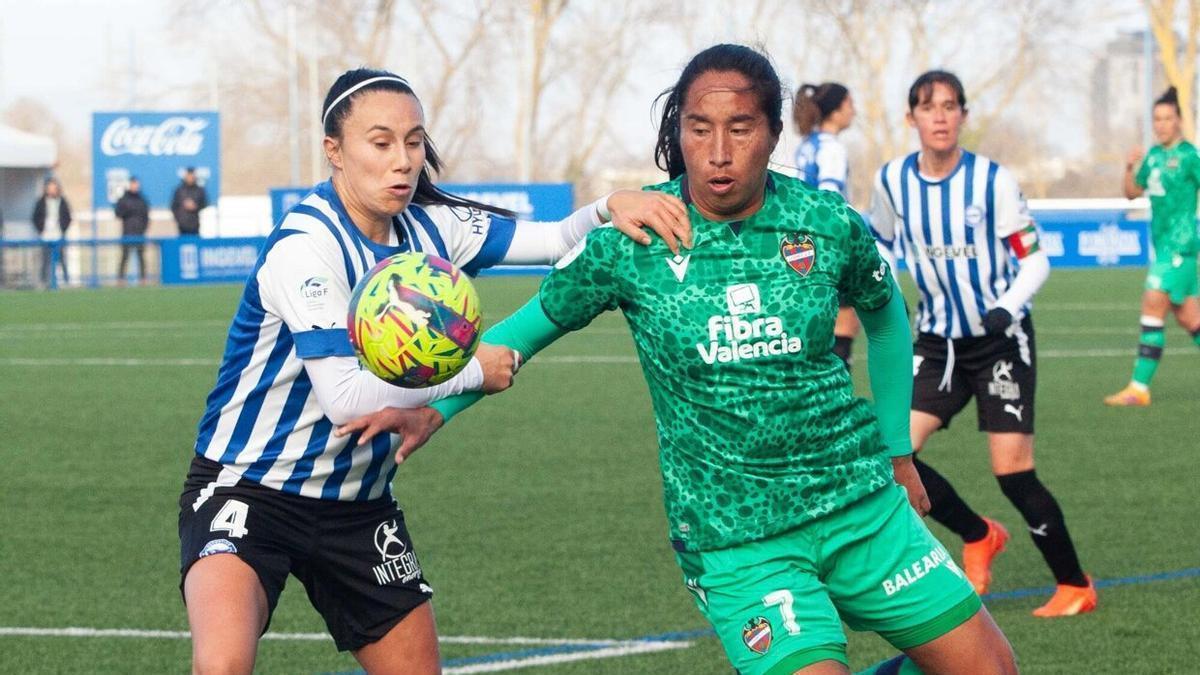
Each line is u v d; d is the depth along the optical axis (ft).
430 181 23.99
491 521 45.75
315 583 23.81
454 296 20.81
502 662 31.24
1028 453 35.29
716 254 21.11
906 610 21.45
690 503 21.52
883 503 21.66
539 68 264.93
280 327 22.44
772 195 21.40
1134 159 68.64
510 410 70.44
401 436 22.31
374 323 20.72
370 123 21.63
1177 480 50.72
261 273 22.13
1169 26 252.42
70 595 37.68
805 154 53.88
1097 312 120.06
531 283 163.43
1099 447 57.57
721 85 20.27
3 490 51.85
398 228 23.13
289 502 22.94
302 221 22.21
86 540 44.01
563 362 92.27
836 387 21.52
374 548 23.54
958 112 36.60
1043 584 37.96
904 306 23.15
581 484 51.78
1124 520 44.60
